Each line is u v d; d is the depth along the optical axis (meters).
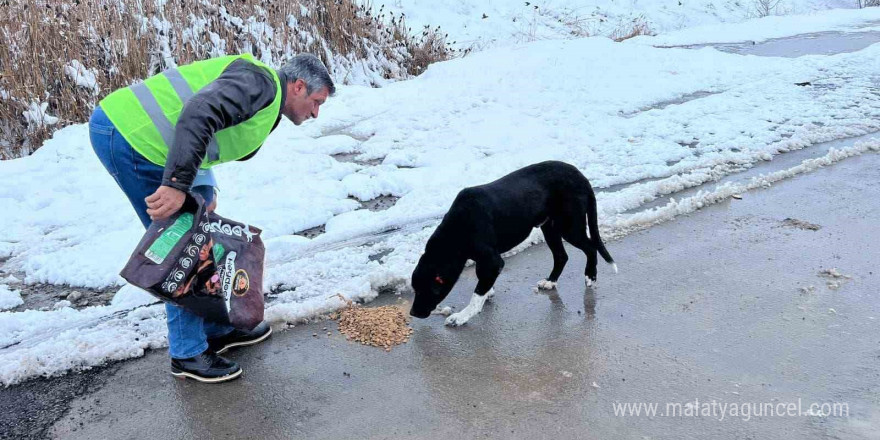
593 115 8.28
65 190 6.09
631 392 3.26
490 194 3.94
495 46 14.21
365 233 5.24
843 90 9.20
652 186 5.89
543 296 4.28
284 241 5.02
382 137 7.64
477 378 3.43
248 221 5.37
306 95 3.32
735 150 6.98
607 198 5.70
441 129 7.83
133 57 8.45
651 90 9.45
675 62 11.01
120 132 3.07
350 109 8.71
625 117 8.41
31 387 3.41
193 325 3.40
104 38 8.44
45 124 7.32
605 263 4.69
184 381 3.46
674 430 2.98
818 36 14.31
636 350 3.62
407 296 4.34
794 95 9.03
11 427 3.12
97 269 4.66
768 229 5.13
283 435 3.04
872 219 5.23
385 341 3.78
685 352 3.58
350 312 4.08
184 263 3.09
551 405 3.19
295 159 6.85
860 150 6.79
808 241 4.89
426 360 3.61
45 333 3.90
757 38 14.46
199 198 3.09
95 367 3.59
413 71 11.55
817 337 3.67
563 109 8.52
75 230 5.39
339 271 4.61
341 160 7.06
